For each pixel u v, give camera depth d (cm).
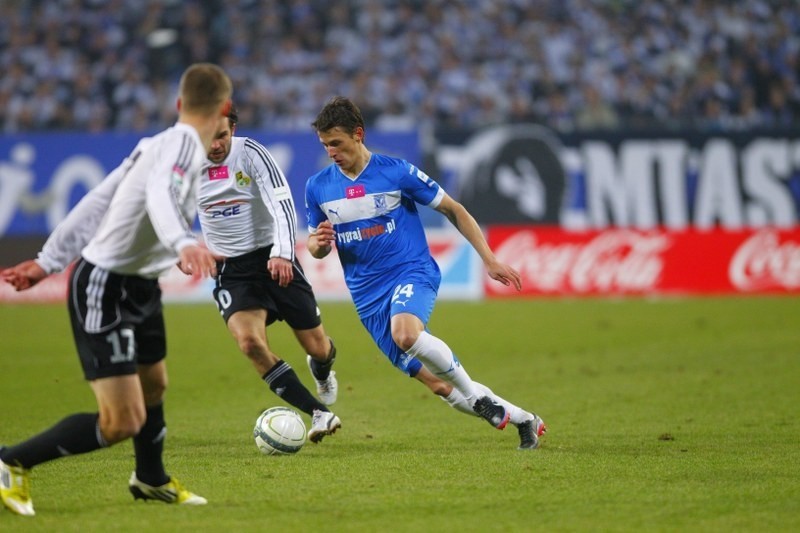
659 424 2859
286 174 7044
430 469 2192
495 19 9250
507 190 7112
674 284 7038
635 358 4391
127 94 8500
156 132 7081
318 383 2897
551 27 9244
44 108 8431
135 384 1731
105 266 1708
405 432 2761
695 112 8806
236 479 2098
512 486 2009
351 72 8862
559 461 2280
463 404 2453
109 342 1714
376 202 2472
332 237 2456
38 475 2145
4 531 1652
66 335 5200
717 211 7150
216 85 1738
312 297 2736
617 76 8969
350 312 6325
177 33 8925
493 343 4931
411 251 2498
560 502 1870
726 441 2566
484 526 1698
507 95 8806
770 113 8981
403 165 2477
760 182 7144
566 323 5688
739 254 7044
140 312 1759
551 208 7112
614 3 9394
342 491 1970
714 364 4162
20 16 8894
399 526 1697
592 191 7125
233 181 2609
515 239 7100
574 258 7062
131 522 1719
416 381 3844
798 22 9425
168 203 1619
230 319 2612
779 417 2962
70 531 1655
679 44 9269
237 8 9106
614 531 1670
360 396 3494
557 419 2969
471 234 2466
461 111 8631
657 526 1702
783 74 9162
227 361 4375
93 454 2388
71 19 8912
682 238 7044
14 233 6962
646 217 7138
